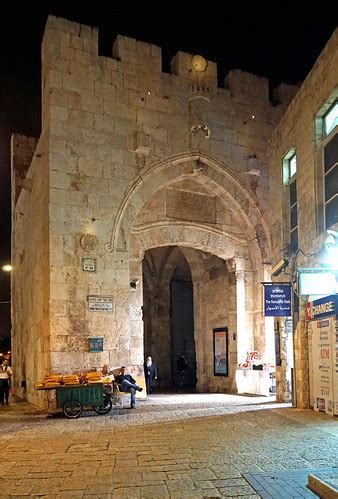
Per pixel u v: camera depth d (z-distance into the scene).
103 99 15.67
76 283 14.58
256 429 10.11
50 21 15.30
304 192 13.82
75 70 15.40
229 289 19.16
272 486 6.11
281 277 15.66
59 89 15.10
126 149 15.80
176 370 25.89
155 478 6.68
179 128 16.70
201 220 17.69
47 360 14.31
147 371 19.77
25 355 20.62
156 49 16.70
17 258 24.27
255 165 17.80
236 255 18.19
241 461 7.43
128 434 9.97
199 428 10.40
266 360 17.27
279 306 13.95
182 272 27.00
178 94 16.84
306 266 13.33
